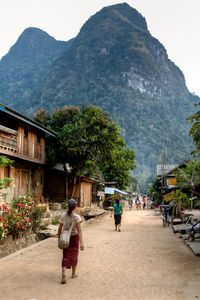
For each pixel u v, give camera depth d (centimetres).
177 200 2339
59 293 696
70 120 3300
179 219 2362
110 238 1588
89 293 696
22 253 1152
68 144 2995
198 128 1301
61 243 784
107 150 3120
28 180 2747
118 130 3173
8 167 2364
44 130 2716
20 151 2484
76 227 821
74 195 3434
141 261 1026
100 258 1078
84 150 2989
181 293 692
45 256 1102
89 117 3145
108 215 3650
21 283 776
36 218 1588
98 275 849
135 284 763
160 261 1025
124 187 5994
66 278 821
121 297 667
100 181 4956
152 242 1446
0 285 761
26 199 1505
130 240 1514
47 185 3394
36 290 720
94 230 1970
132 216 3394
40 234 1553
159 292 700
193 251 1155
